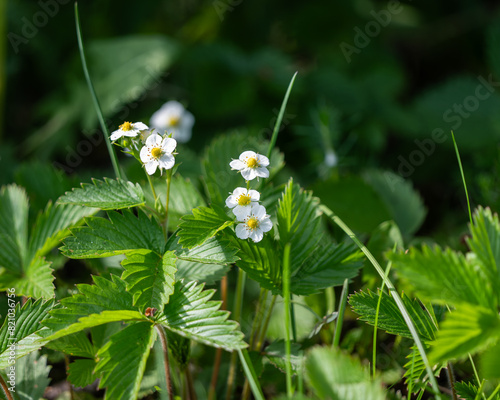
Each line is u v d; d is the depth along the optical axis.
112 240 0.55
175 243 0.55
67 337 0.57
